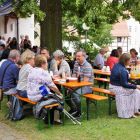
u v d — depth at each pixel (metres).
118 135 6.43
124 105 7.55
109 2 13.60
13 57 7.93
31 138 6.33
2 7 16.28
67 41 26.45
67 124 7.11
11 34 21.36
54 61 8.46
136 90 7.70
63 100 7.01
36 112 6.77
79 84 7.15
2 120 7.49
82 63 7.86
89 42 23.16
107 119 7.49
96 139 6.23
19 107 7.42
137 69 8.91
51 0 12.15
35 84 6.79
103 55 11.73
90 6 13.38
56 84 7.64
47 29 12.21
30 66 7.48
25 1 10.91
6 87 7.68
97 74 10.33
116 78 7.61
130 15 14.52
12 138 6.33
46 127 6.93
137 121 7.35
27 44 16.08
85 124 7.11
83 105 8.73
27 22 22.02
